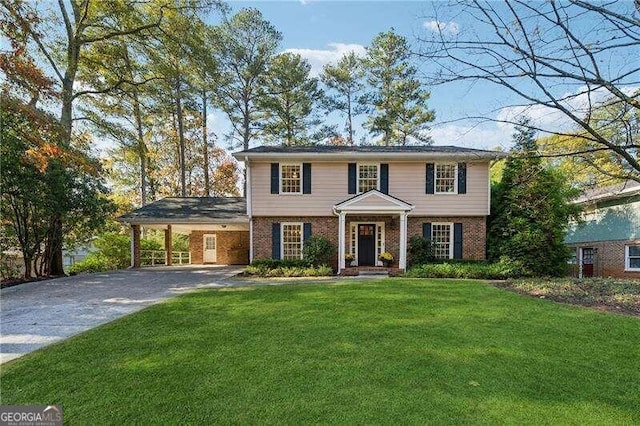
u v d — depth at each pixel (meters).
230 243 22.94
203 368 4.37
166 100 21.02
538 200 14.35
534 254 13.96
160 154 33.09
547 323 6.36
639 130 6.29
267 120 30.95
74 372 4.28
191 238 22.88
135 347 5.13
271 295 9.16
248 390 3.79
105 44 18.36
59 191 13.11
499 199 16.61
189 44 18.56
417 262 16.03
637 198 17.16
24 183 12.29
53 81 13.32
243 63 28.47
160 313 7.20
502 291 9.79
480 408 3.43
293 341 5.36
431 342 5.30
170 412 3.37
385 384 3.92
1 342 5.55
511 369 4.35
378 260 16.95
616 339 5.50
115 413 3.36
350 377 4.09
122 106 20.06
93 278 13.89
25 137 12.09
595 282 10.86
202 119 31.80
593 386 3.93
